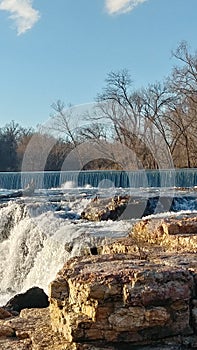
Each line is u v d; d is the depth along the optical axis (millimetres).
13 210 13500
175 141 34312
